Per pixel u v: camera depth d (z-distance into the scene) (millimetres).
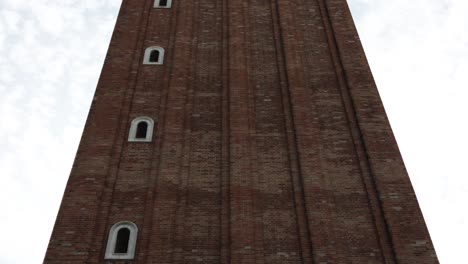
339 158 22172
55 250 18062
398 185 20672
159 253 18312
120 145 22172
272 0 31938
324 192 20453
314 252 18609
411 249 18656
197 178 21094
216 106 24641
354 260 18641
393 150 22094
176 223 19359
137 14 30094
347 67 26406
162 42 28578
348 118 23969
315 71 26875
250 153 21938
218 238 19078
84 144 21859
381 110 23922
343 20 29781
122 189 20484
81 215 19156
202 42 28844
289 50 27734
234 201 19953
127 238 18906
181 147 22094
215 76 26484
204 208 20000
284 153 22312
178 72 26047
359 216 19953
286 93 25297
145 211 19688
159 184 20406
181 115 23656
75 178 20391
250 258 18359
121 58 26766
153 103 24531
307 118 23641
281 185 20938
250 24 30328
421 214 19703
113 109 23672
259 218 19688
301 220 19656
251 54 28109
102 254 18297
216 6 31734
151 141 22531
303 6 31531
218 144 22672
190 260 18406
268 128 23516
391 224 19375
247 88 25359
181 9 30766
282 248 18859
